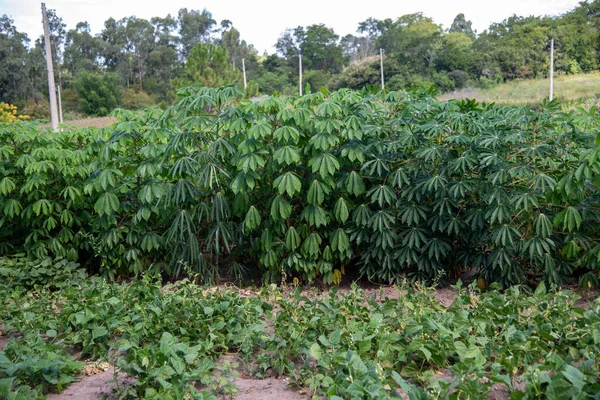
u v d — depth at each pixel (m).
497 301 3.52
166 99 48.81
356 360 2.61
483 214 4.30
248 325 3.42
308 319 3.47
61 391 2.88
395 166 4.55
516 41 42.31
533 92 33.88
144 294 4.09
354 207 4.57
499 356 2.91
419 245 4.48
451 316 3.35
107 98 40.78
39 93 44.06
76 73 52.44
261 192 4.72
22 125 5.40
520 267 4.45
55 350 3.21
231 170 4.69
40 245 5.24
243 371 3.16
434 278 4.64
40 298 4.34
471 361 2.65
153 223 5.14
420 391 2.37
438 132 4.38
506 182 4.30
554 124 4.25
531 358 2.91
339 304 3.74
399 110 4.64
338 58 55.69
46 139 5.31
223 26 69.12
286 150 4.22
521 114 4.38
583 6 43.78
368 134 4.43
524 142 4.30
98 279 4.73
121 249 5.05
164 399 2.50
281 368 3.03
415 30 47.00
